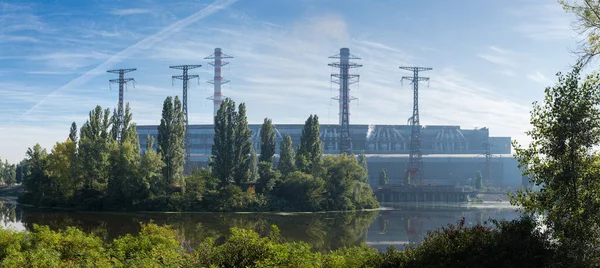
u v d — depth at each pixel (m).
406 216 122.50
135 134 137.62
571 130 23.00
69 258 29.91
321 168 135.25
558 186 23.33
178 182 121.94
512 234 24.03
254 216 109.00
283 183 128.50
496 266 22.98
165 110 123.06
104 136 130.38
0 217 95.62
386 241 77.12
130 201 113.00
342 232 87.62
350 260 27.33
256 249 26.20
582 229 22.89
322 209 127.75
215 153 127.50
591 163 23.08
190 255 27.61
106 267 26.44
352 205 135.38
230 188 117.81
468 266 23.28
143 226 36.84
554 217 23.59
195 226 88.69
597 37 23.27
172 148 122.19
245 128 128.50
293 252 25.92
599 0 22.92
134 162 116.88
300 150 143.75
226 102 128.00
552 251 22.92
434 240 25.27
